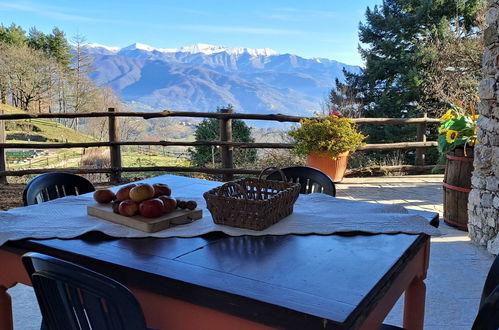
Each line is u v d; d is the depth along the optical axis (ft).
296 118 17.16
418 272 4.72
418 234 4.50
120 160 17.88
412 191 16.46
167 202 4.77
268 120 17.35
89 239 4.32
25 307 7.55
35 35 89.40
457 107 12.28
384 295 3.41
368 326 3.28
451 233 11.48
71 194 7.18
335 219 4.93
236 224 4.59
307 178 7.55
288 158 20.66
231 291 3.10
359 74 47.42
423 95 39.01
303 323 2.79
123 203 4.69
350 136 16.24
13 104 76.18
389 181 18.28
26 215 5.15
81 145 17.33
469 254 9.91
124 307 3.12
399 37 43.73
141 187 4.68
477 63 34.65
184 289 3.29
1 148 17.33
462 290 8.10
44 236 4.36
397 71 43.32
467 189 11.36
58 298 3.43
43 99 76.38
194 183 7.25
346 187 17.02
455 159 11.64
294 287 3.18
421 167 19.80
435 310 7.34
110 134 17.54
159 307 3.56
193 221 4.85
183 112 17.37
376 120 18.17
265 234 4.42
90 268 3.83
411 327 5.19
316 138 16.33
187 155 24.70
